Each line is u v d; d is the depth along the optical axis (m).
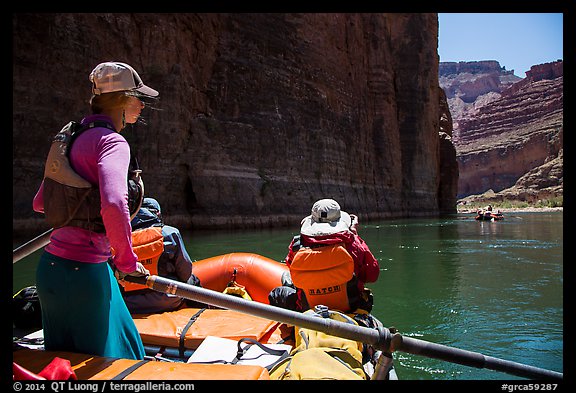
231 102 20.12
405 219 31.48
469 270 9.02
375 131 33.25
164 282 2.00
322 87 26.00
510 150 109.81
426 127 38.31
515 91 143.00
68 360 1.80
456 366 4.04
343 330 1.87
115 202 1.68
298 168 22.94
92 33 14.59
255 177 20.02
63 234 1.90
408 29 37.28
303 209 22.38
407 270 9.05
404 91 37.09
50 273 1.88
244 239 14.08
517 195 92.19
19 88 12.43
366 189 30.02
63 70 13.56
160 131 16.50
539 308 5.99
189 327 3.18
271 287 4.73
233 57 20.67
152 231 3.62
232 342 2.86
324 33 26.77
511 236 16.77
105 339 2.01
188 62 18.44
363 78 32.41
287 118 22.59
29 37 12.69
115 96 1.99
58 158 1.87
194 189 17.50
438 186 42.91
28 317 3.27
